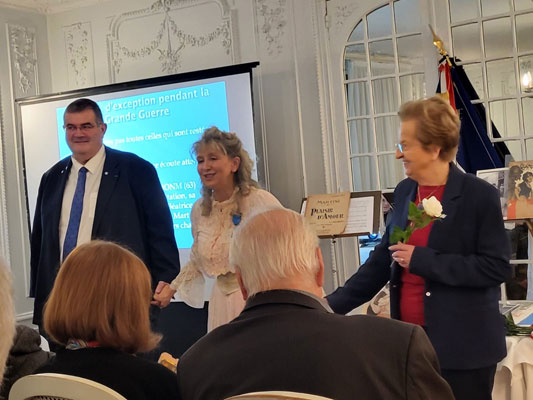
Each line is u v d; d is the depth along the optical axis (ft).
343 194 12.67
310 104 16.88
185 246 17.65
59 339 5.08
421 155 7.11
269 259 4.58
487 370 6.91
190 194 17.43
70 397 4.46
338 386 4.09
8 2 19.15
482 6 14.88
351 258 16.52
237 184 9.21
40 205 11.18
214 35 18.08
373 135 16.24
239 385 4.26
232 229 9.05
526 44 14.46
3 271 4.85
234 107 16.70
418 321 7.18
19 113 18.67
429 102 7.12
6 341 4.71
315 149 16.85
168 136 17.54
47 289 10.84
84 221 10.66
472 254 6.91
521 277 13.35
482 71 14.88
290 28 17.10
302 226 4.74
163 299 9.91
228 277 9.10
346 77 16.53
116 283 5.00
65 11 20.07
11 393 4.81
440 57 15.16
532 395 7.77
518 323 8.87
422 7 15.53
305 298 4.54
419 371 4.20
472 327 6.85
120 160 10.81
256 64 16.29
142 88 17.72
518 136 14.51
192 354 4.61
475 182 7.00
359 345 4.21
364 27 16.25
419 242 7.22
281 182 17.26
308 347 4.21
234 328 4.53
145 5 18.97
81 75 19.89
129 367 4.96
